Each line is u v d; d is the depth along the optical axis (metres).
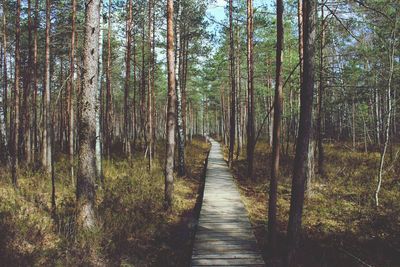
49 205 11.02
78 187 8.87
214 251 8.91
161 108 60.25
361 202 13.70
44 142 17.61
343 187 15.98
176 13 20.38
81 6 19.83
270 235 8.80
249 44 20.05
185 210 12.92
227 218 11.68
